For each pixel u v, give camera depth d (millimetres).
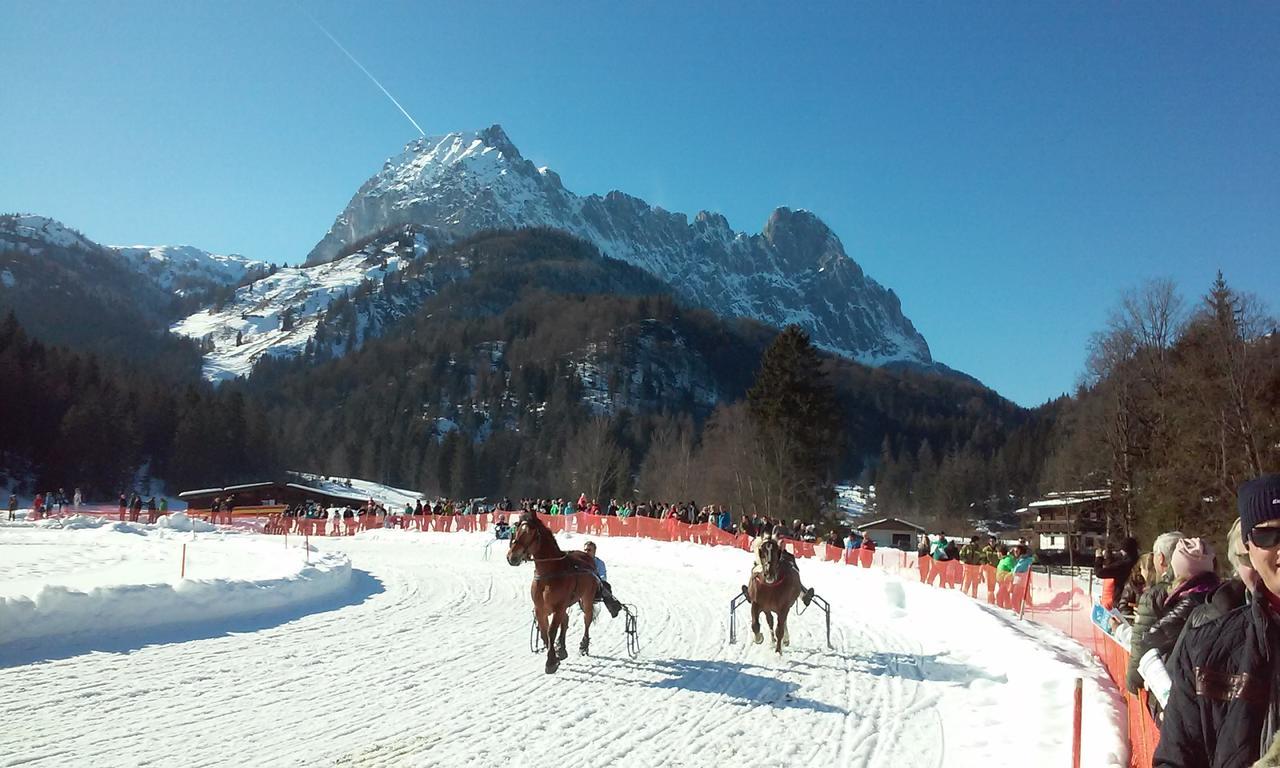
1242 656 3061
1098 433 49906
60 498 63781
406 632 15898
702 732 9430
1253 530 3006
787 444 56781
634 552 34375
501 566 30219
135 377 136250
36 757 8211
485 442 139125
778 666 13078
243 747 8656
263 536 47938
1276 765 2619
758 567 13969
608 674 12359
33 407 98875
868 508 111500
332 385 189750
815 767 8297
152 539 42719
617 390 164250
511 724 9641
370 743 8875
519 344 194125
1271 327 38656
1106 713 8969
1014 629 14664
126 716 9664
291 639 14898
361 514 53531
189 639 14461
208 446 113062
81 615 14094
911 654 14211
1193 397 39281
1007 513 101438
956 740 9211
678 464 76875
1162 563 5781
